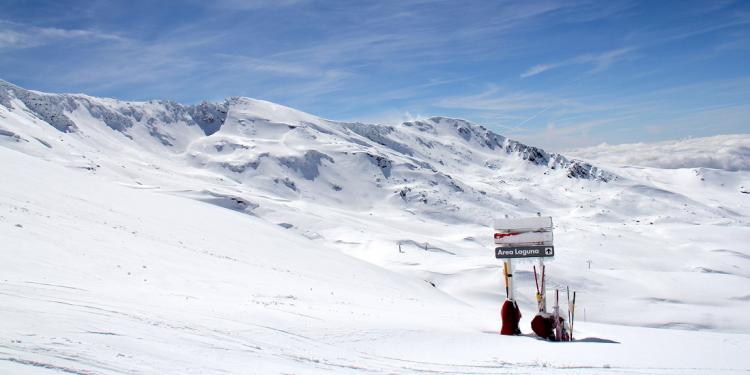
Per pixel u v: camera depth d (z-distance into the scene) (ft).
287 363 38.09
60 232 93.09
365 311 74.43
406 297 136.98
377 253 484.74
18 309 39.58
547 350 52.75
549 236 69.10
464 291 333.42
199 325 46.29
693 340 59.88
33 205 113.50
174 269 90.22
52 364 27.04
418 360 46.24
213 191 631.56
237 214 227.61
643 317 309.63
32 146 611.88
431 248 536.42
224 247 145.07
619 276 388.16
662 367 45.24
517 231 70.64
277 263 143.13
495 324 78.95
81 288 58.65
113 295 56.95
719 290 360.07
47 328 35.19
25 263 67.46
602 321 304.30
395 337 54.03
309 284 110.73
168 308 53.31
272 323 52.95
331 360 41.88
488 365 45.27
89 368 27.55
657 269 570.05
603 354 50.88
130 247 98.94
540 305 67.21
